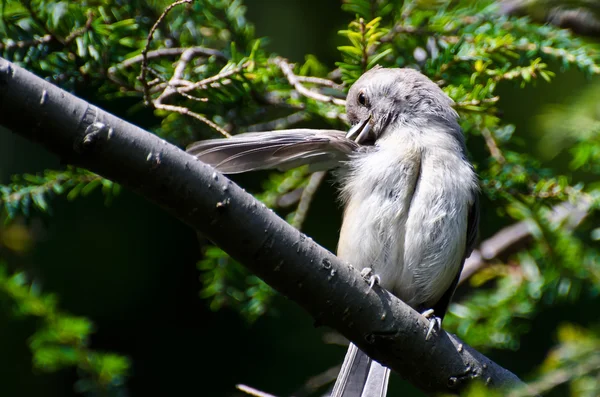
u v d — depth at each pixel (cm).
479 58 808
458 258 812
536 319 1177
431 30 844
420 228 793
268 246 585
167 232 1316
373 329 625
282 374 1265
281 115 1027
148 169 551
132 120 1165
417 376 648
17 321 1162
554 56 826
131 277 1287
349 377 740
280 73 857
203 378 1285
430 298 833
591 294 905
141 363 1284
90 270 1270
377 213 796
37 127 528
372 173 805
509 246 1010
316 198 1235
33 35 800
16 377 1173
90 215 1273
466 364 641
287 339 1288
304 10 1282
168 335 1298
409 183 802
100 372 862
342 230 832
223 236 578
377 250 799
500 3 981
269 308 953
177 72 802
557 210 905
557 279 901
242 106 884
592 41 1016
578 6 998
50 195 841
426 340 637
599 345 574
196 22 909
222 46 925
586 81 905
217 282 934
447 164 807
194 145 718
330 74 915
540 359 1174
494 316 928
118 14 879
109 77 812
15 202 812
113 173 551
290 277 598
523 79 819
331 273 606
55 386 1198
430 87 855
